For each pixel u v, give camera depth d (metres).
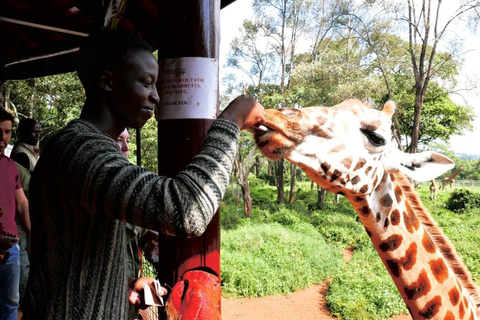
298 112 1.81
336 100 25.05
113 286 1.24
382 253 2.17
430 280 2.15
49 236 1.19
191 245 1.77
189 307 1.39
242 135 21.75
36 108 26.83
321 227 17.42
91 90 1.27
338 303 8.59
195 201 1.06
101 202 1.07
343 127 1.88
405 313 8.53
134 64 1.23
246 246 12.39
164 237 1.81
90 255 1.19
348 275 10.30
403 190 2.33
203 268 1.77
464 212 23.23
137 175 1.07
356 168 1.92
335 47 34.03
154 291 1.61
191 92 1.72
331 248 13.77
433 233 2.35
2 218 3.29
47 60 5.55
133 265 2.39
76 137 1.14
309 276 10.70
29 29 5.20
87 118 1.28
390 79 30.22
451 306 2.16
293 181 28.22
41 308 1.20
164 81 1.76
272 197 31.77
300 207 23.59
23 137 4.68
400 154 2.10
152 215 1.04
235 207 22.42
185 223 1.05
